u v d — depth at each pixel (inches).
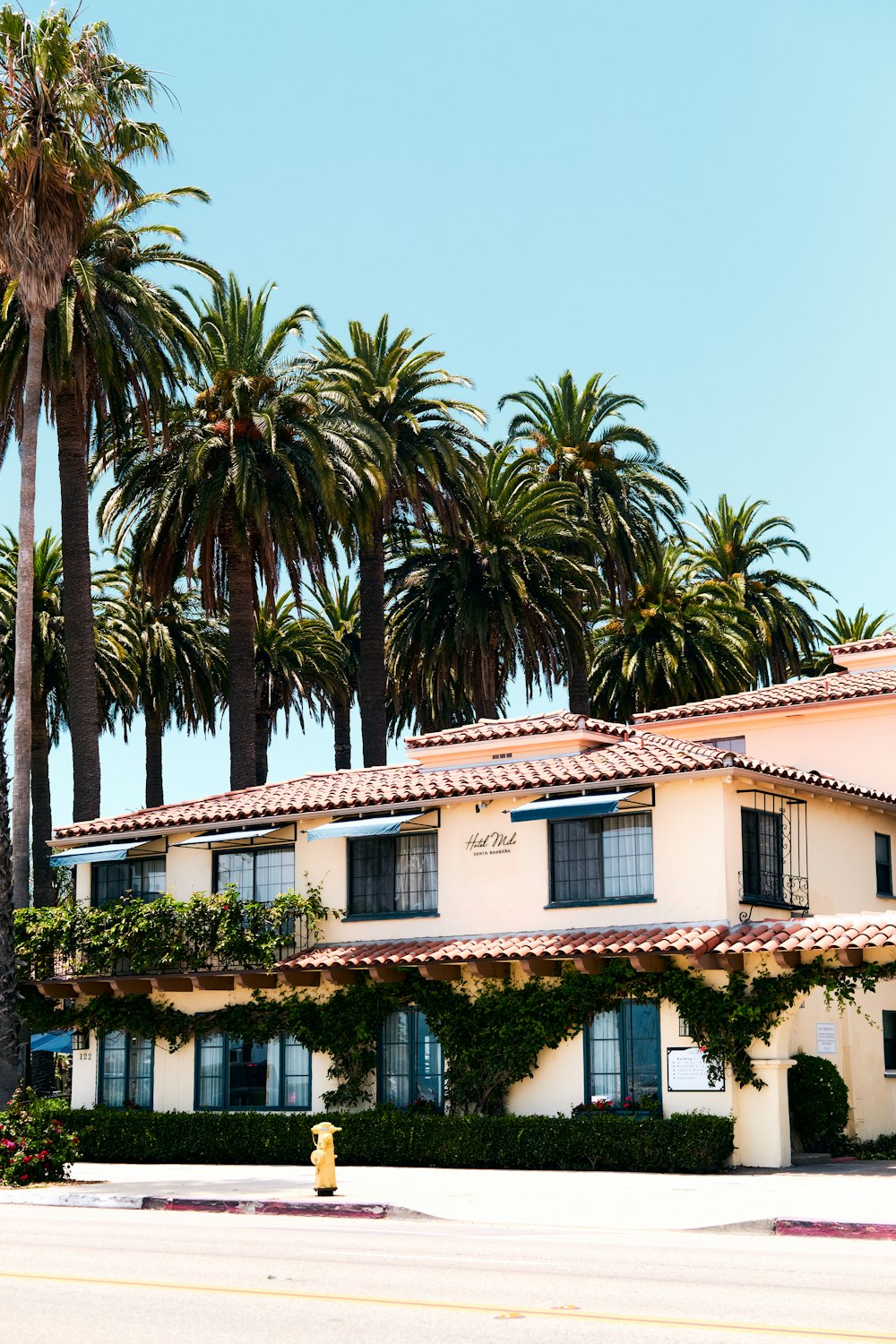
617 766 1109.1
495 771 1205.7
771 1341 375.2
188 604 2374.5
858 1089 1115.3
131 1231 692.7
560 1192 848.3
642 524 2155.5
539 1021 1075.9
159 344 1573.6
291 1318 416.8
